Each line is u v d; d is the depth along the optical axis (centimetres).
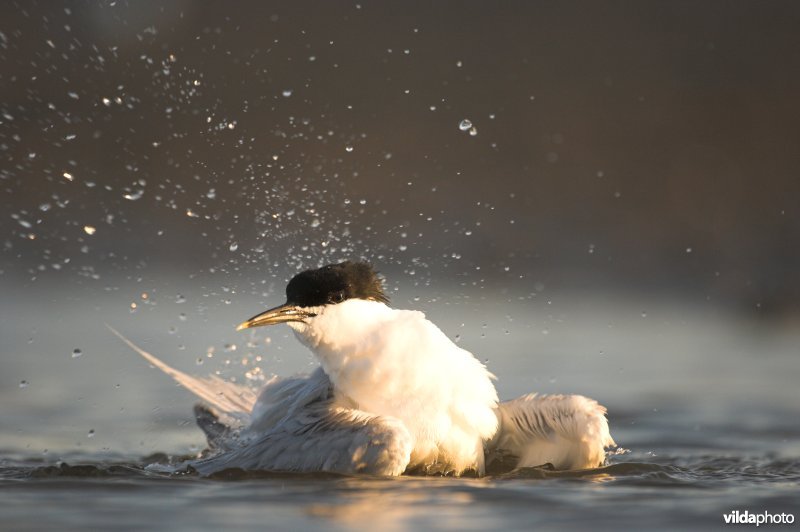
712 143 2052
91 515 612
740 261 1844
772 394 1124
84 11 1756
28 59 1777
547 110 2025
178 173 1644
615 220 1923
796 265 1836
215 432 852
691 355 1328
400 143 1838
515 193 1908
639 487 701
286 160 1517
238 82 1667
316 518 604
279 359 1132
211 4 1748
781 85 2136
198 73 1647
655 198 1973
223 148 1512
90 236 1706
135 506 633
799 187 1998
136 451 892
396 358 745
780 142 2053
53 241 1734
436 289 1644
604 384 1171
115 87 1716
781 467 812
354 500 646
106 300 1590
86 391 1109
